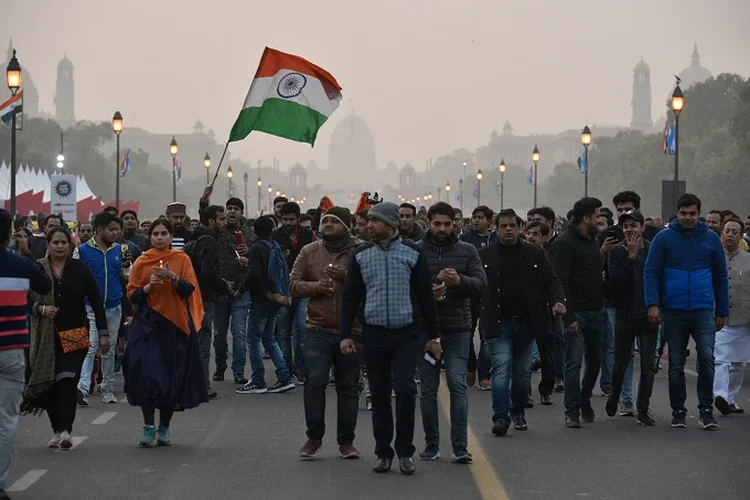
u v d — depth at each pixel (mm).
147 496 14078
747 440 18031
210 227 25547
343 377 16594
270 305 23719
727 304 19344
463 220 43188
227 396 23359
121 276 23188
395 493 14211
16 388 14156
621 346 19938
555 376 24062
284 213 26469
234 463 16156
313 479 15062
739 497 13977
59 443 17266
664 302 19391
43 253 30031
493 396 18375
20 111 50000
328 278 16562
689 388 24562
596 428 19219
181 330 17547
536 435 18438
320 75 22734
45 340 17109
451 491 14320
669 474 15336
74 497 14023
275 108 22734
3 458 13969
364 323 15430
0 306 14109
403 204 24984
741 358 21328
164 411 17609
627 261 19703
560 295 18312
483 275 16453
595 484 14711
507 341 18312
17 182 96688
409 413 15297
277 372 23891
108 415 20703
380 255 15375
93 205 100875
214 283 23094
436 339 15500
